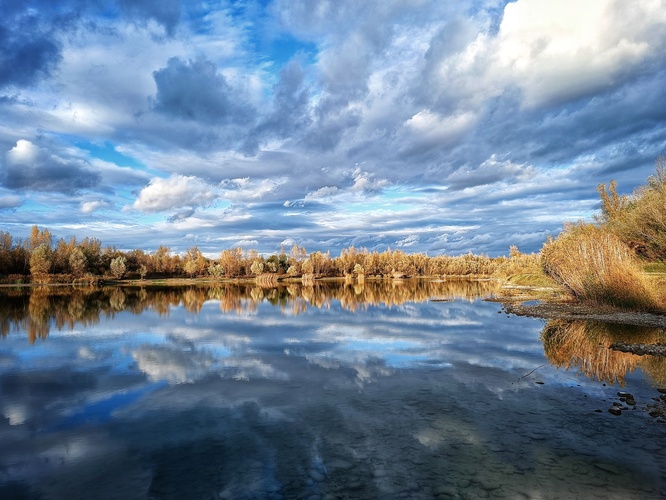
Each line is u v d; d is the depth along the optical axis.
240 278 144.25
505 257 145.00
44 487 7.47
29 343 21.70
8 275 96.00
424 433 9.52
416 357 17.48
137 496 7.12
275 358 17.67
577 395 12.03
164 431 9.95
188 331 25.41
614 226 42.97
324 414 10.90
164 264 142.12
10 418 10.95
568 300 37.47
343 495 6.98
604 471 7.63
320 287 86.19
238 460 8.38
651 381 13.25
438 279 141.75
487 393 12.43
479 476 7.52
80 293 64.19
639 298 28.78
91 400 12.38
